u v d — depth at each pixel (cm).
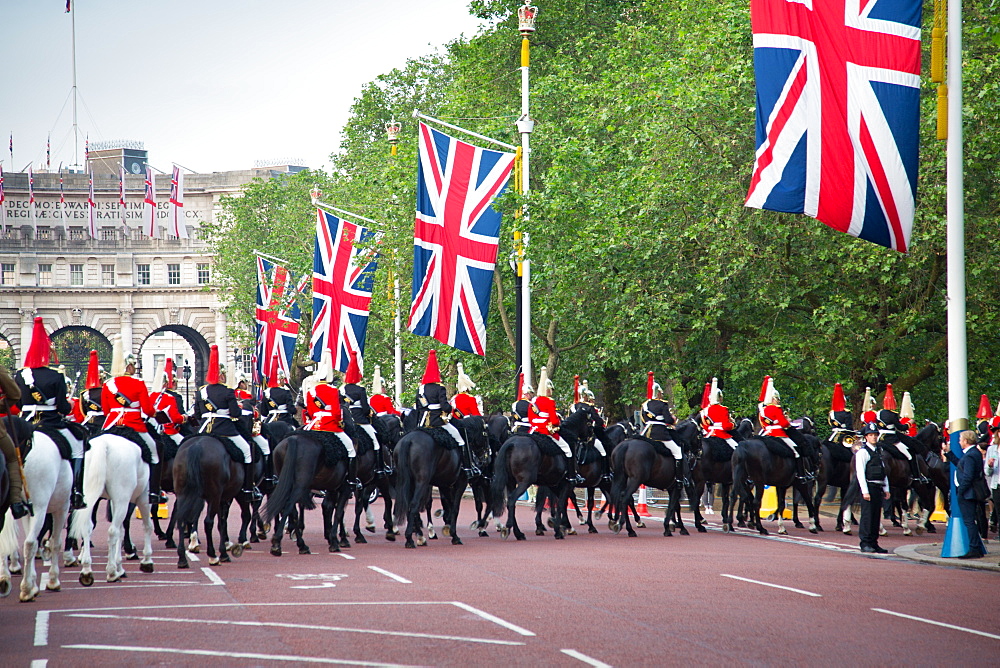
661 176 5334
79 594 2472
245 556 3303
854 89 3191
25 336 17200
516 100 7744
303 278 9044
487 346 6838
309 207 10912
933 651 1869
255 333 12781
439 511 4619
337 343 6881
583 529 4388
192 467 2959
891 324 5147
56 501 2506
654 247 5222
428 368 3750
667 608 2255
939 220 4531
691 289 5403
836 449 4366
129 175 18975
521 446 3809
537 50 7950
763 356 5309
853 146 3181
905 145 3203
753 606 2295
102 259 17612
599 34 7862
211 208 18662
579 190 5897
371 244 6875
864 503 3512
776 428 4225
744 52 5231
